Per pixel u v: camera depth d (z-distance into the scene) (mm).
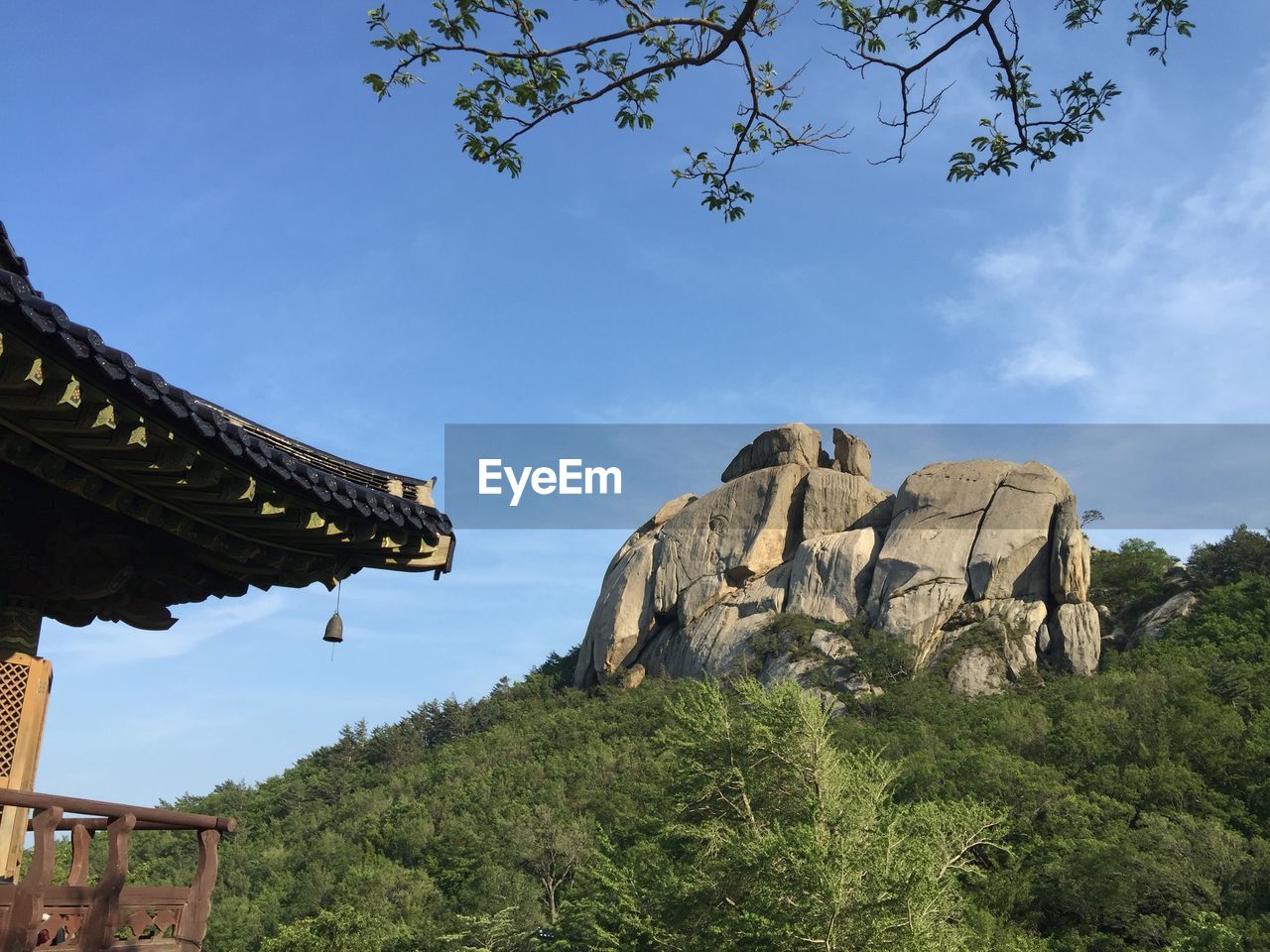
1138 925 39250
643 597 110875
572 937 35406
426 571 7434
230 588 7812
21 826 6594
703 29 7191
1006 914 40438
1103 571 106688
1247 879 40250
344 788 109750
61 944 5520
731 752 29547
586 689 112938
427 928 56594
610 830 57906
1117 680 68625
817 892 22312
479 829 72875
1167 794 49844
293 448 7672
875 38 7406
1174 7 7500
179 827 6398
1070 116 7902
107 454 5750
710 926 25266
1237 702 63250
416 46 7000
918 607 92062
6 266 5820
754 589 104375
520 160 7477
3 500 6848
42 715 6844
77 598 7066
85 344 4883
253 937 68812
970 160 8281
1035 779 48625
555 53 6934
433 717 126875
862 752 32750
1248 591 89250
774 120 7770
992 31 7129
